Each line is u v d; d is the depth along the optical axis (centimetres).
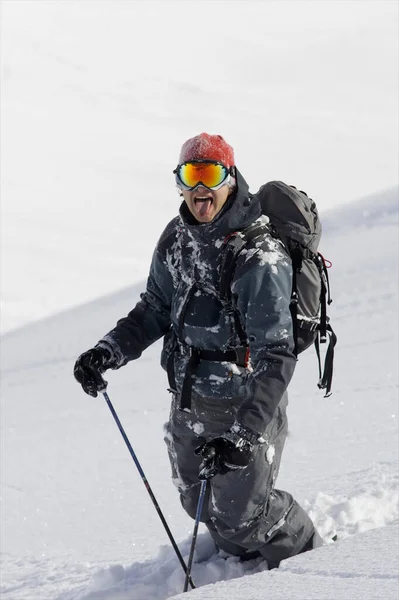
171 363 859
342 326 2406
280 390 776
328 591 554
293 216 812
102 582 943
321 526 957
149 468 1476
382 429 1396
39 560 1090
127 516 1215
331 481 1144
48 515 1293
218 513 851
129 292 4406
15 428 2069
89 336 3544
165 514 1195
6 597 962
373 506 996
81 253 10969
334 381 1827
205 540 971
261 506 844
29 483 1512
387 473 1130
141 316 916
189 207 821
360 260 3347
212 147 797
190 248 832
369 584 547
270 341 782
